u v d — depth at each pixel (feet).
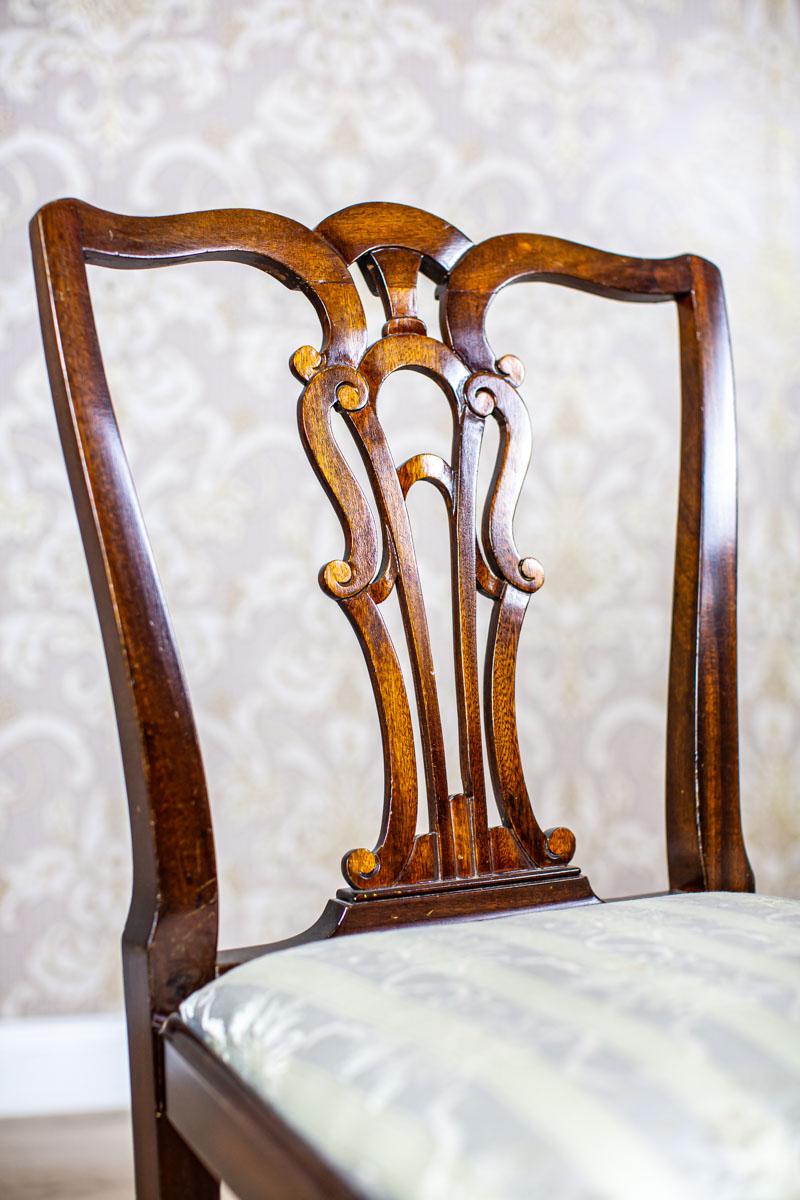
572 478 6.23
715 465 2.83
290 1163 1.53
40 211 2.29
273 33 6.00
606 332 6.29
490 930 2.11
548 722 6.17
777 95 6.59
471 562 2.59
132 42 5.86
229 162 5.93
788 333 6.54
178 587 5.81
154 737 2.16
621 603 6.28
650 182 6.40
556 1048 1.50
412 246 2.64
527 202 6.26
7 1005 5.64
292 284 2.57
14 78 5.74
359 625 2.45
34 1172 4.96
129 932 2.21
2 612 5.65
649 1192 1.28
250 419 5.90
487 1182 1.29
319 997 1.82
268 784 5.88
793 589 6.51
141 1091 2.16
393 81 6.13
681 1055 1.49
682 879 2.76
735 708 2.78
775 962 1.84
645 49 6.43
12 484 5.67
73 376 2.21
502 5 6.27
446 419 6.05
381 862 2.38
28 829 5.65
